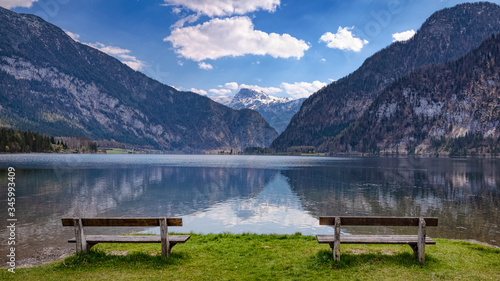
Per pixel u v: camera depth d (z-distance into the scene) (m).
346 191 60.03
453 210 40.56
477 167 149.38
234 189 62.88
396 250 15.67
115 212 37.97
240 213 38.50
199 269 12.39
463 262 13.32
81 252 13.12
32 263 17.42
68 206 40.31
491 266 12.87
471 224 32.16
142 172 105.88
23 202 42.53
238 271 12.21
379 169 134.12
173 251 14.68
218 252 14.97
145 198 49.72
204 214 37.78
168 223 13.19
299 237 18.78
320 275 11.70
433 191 60.00
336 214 38.22
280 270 12.31
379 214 38.28
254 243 16.89
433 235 27.70
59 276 11.62
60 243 22.81
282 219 35.25
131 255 13.45
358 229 30.75
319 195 54.69
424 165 171.75
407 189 63.38
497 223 32.62
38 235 25.25
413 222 12.84
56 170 103.50
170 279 11.32
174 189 61.72
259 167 149.50
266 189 63.16
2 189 55.88
